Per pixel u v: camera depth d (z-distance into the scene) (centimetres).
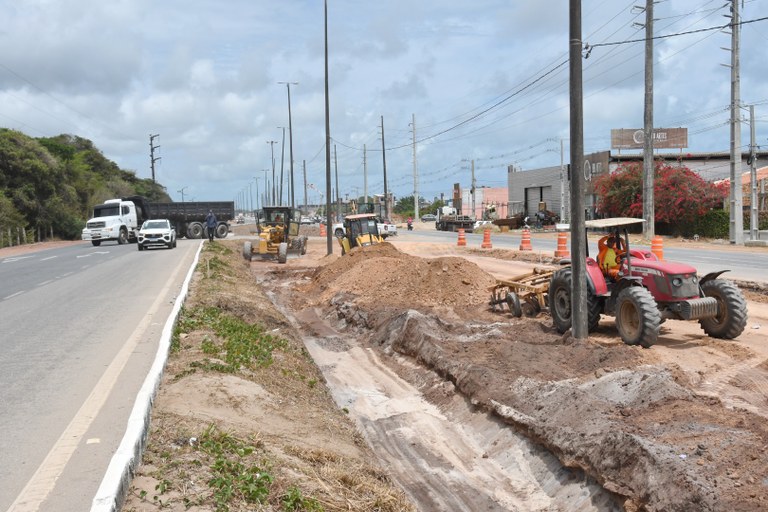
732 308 1062
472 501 738
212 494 498
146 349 1017
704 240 3894
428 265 1856
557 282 1245
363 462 738
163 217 5191
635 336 1049
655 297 1084
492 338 1234
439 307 1619
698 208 4147
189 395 764
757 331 1163
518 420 842
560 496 709
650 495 591
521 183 7756
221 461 551
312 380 1069
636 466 630
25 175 5359
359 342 1508
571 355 1027
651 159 3519
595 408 779
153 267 2548
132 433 570
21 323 1314
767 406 766
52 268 2666
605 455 674
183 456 571
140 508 471
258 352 1055
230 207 5338
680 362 959
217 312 1401
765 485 549
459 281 1728
